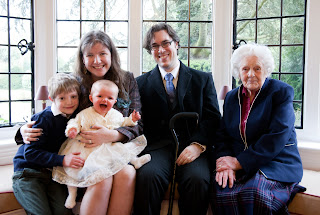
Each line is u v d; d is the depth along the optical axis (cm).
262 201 159
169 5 280
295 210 180
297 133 259
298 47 258
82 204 161
